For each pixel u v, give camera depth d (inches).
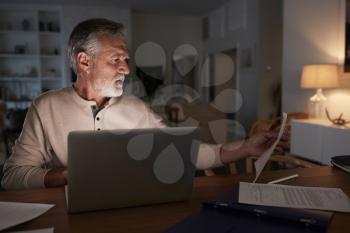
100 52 48.4
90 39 48.2
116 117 53.9
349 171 43.5
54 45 266.5
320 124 122.0
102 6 262.8
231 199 32.3
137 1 250.7
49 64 267.4
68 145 27.6
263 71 217.5
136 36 298.0
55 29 262.5
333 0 138.6
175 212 31.5
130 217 30.4
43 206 32.2
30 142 48.8
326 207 30.7
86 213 31.2
